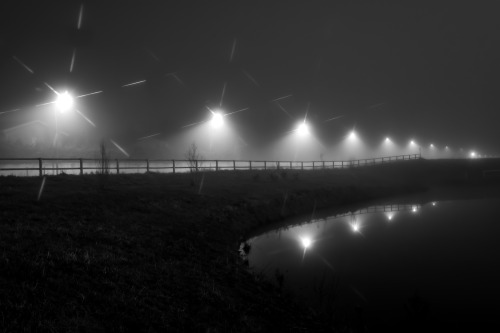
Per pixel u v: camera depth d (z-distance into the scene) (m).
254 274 12.70
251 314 8.82
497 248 17.58
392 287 12.20
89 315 6.70
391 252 16.75
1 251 8.73
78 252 9.92
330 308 10.35
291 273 13.48
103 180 23.48
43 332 5.79
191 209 20.70
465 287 12.28
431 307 10.54
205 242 15.57
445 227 23.05
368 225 23.78
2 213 13.28
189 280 9.98
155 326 6.96
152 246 12.62
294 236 20.19
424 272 13.84
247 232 20.95
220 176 36.53
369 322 9.52
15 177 22.61
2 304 6.23
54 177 23.80
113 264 9.63
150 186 25.75
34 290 7.00
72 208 15.91
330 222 24.91
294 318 9.23
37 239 10.45
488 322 9.62
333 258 15.66
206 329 7.30
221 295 9.36
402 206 33.59
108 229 13.45
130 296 7.88
